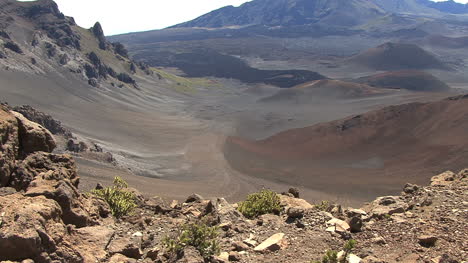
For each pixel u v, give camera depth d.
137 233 9.48
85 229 8.19
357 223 9.61
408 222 9.56
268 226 10.26
